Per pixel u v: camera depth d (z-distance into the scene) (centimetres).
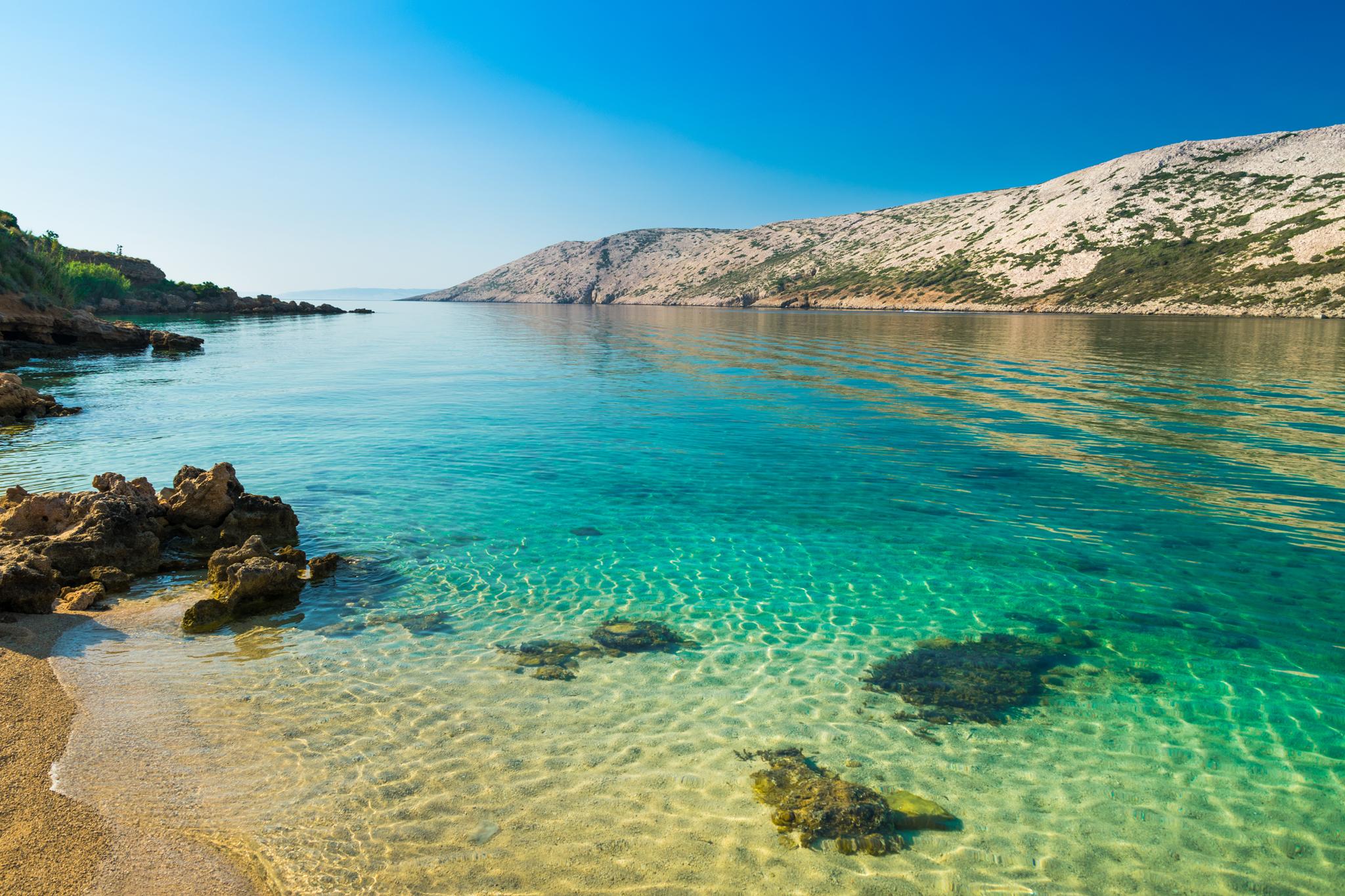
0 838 440
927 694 672
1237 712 641
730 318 9400
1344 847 482
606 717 627
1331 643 763
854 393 2570
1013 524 1162
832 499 1302
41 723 582
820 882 445
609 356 4147
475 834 477
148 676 675
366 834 474
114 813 477
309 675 690
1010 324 7306
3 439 1719
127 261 9612
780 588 921
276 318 9481
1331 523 1148
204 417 2052
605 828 488
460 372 3328
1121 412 2139
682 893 432
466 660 728
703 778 544
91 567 917
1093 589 906
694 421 2034
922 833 491
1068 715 638
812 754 577
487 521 1174
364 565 988
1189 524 1145
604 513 1223
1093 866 463
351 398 2458
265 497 1134
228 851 452
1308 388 2597
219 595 845
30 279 4772
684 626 814
